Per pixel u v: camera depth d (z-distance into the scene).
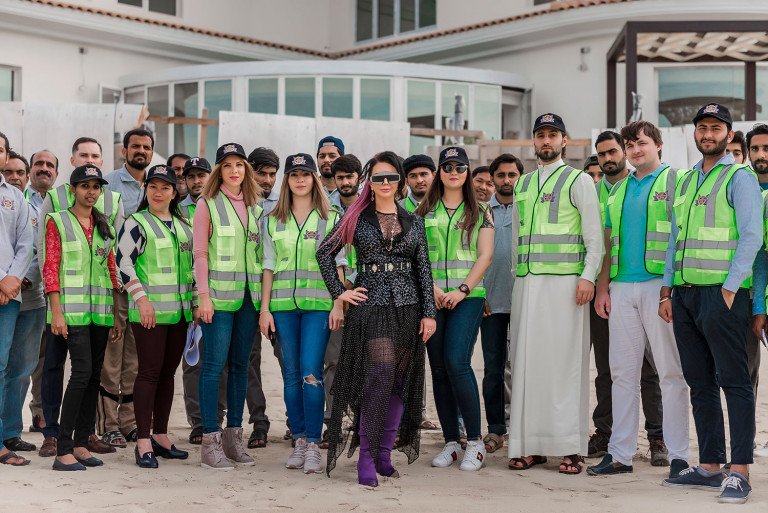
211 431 6.06
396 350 5.59
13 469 5.87
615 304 5.95
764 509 4.96
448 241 6.23
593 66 16.61
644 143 5.93
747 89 15.23
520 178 6.34
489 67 18.00
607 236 6.16
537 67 17.31
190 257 6.36
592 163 7.59
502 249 6.84
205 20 18.83
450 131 13.18
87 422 6.06
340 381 5.67
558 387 6.03
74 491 5.34
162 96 17.36
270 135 12.65
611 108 15.68
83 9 17.03
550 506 5.05
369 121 12.94
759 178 6.11
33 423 7.35
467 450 6.10
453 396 6.27
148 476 5.77
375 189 5.61
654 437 6.26
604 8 15.96
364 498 5.23
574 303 6.05
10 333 6.07
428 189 6.41
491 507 5.04
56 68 17.38
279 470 6.01
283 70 16.56
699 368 5.43
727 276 5.20
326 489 5.45
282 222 6.22
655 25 13.55
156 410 6.39
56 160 7.35
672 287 5.54
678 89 16.06
